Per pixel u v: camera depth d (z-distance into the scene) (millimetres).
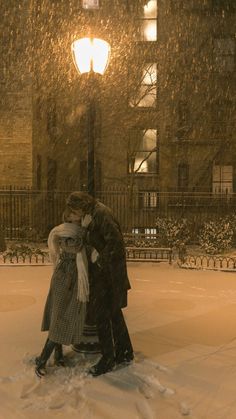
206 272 10281
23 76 19109
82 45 7070
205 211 19750
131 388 3990
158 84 21641
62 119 22312
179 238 14680
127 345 4551
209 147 22172
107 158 22531
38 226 18953
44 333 5512
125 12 21609
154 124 21984
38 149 20016
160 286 8586
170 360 4668
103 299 4328
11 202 17891
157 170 22469
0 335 5434
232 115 21953
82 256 4242
